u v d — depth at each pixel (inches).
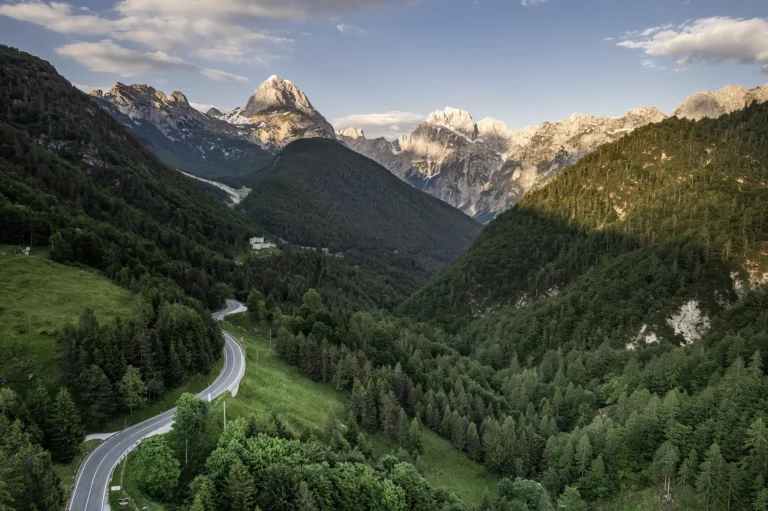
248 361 4884.4
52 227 5364.2
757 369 4603.8
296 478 2815.0
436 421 5118.1
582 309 7618.1
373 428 4618.6
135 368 3499.0
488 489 4456.2
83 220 5964.6
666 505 4008.4
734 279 6756.9
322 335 5743.1
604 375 6058.1
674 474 4114.2
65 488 2652.6
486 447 4795.8
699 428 4254.4
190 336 4148.6
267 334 5949.8
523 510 3661.4
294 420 3897.6
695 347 5762.8
